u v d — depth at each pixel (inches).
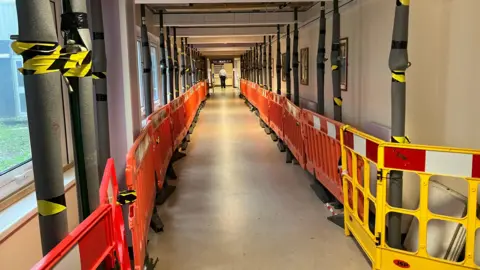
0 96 90.6
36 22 47.2
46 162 51.5
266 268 110.1
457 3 105.1
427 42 119.4
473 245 90.1
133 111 122.8
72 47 56.0
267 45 499.2
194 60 626.2
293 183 190.9
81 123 65.7
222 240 128.4
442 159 91.2
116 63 117.0
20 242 79.7
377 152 100.6
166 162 190.5
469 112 101.1
